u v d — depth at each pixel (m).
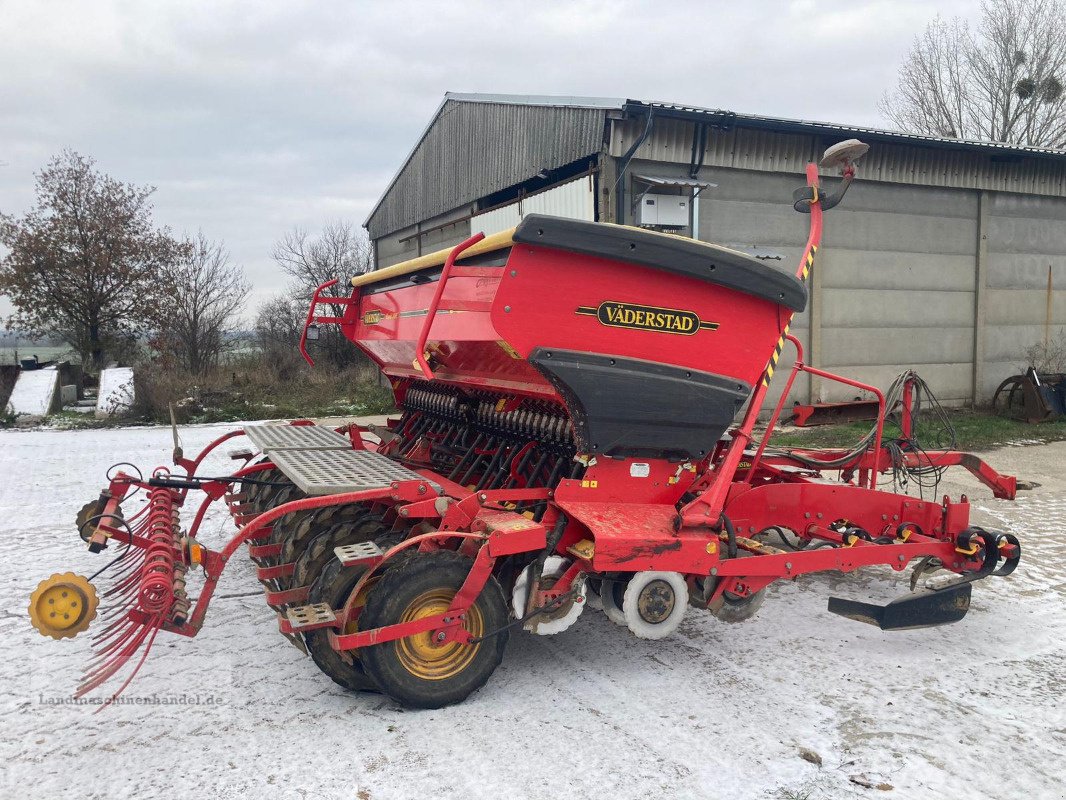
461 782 2.94
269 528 4.86
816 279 13.29
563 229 3.39
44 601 2.87
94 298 22.55
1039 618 4.71
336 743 3.22
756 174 12.53
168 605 3.11
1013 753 3.16
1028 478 8.84
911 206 14.11
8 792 2.87
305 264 31.66
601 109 10.92
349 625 3.45
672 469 4.06
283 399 17.36
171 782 2.94
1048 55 26.14
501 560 3.85
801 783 2.93
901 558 4.38
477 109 14.76
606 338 3.61
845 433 11.84
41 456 10.91
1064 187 15.38
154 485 4.31
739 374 3.98
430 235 17.70
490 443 4.87
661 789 2.89
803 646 4.29
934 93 28.47
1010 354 15.38
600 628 4.56
